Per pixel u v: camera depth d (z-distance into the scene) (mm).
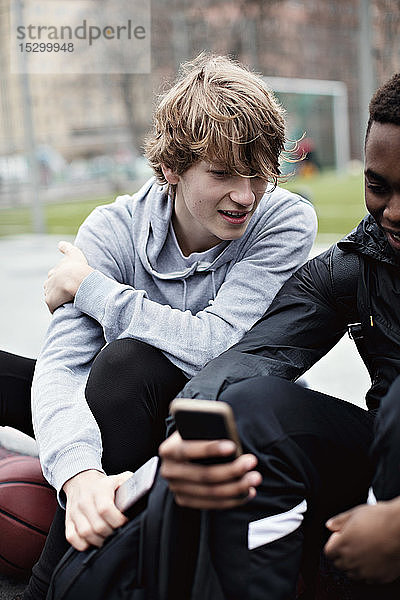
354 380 3176
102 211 1747
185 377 1545
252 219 1679
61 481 1332
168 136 1547
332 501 1253
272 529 1124
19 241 9570
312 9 21812
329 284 1421
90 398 1455
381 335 1358
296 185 17766
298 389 1231
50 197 20516
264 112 1515
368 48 8383
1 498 1667
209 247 1679
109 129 23781
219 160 1477
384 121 1161
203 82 1537
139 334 1529
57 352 1586
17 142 18047
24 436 2346
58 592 1166
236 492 1031
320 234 8125
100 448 1404
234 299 1595
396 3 9945
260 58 20078
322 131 24141
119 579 1139
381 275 1364
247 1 18859
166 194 1671
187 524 1106
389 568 1028
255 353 1386
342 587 1343
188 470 1026
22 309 5047
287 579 1132
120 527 1172
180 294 1678
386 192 1200
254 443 1140
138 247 1685
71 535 1203
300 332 1418
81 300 1591
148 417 1461
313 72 22281
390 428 1065
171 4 18656
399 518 990
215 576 1097
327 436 1201
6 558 1693
